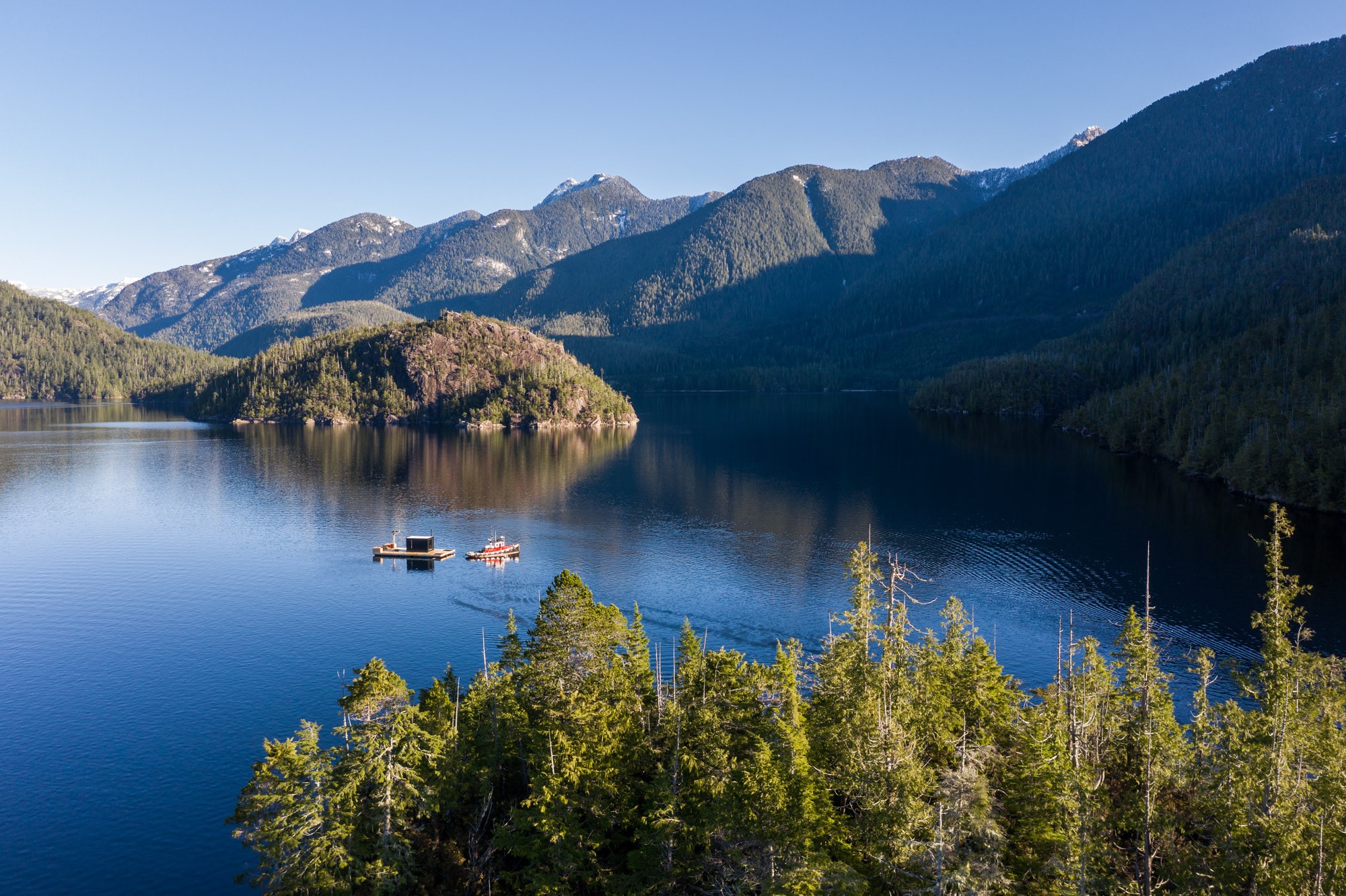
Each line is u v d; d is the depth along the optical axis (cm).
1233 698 8519
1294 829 4506
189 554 15362
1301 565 13450
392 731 5572
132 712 8856
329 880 5266
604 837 5803
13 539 16575
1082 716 6266
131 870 6275
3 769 7681
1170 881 4909
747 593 12494
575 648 6538
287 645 10800
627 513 18450
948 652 7538
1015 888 4969
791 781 5144
